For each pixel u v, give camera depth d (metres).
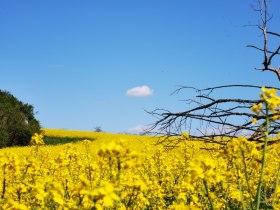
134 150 3.15
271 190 5.85
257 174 5.62
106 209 3.34
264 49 5.38
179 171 8.81
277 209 3.65
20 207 3.30
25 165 4.96
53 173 7.15
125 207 4.46
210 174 3.22
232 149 3.63
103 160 3.18
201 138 5.52
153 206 6.33
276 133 4.91
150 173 9.17
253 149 3.54
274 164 6.53
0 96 51.69
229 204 5.93
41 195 3.33
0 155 4.69
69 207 3.19
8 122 47.41
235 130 5.28
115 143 3.13
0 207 3.51
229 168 4.88
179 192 4.78
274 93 3.40
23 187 4.38
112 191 2.88
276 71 5.43
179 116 5.61
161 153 10.11
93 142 21.12
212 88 5.71
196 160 3.31
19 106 50.56
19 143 47.59
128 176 5.61
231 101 5.32
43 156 8.74
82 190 2.85
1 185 4.99
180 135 5.66
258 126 5.02
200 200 5.47
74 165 7.07
